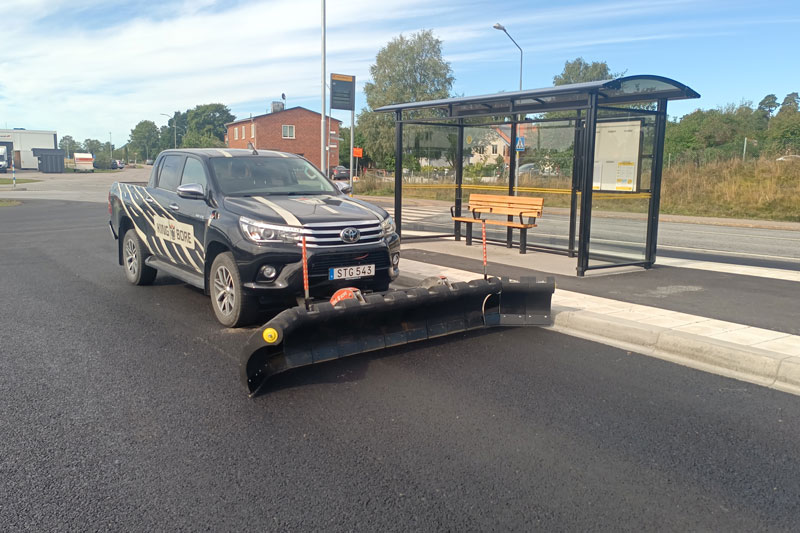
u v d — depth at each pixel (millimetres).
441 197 14719
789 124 31469
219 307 6508
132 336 6180
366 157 60719
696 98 9117
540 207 10625
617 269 9648
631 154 9484
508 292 6477
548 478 3424
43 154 74250
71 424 4113
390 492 3275
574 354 5652
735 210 22594
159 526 2963
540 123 11234
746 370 5195
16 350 5691
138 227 8500
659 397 4625
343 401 4523
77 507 3123
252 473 3473
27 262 10742
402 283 8695
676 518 3049
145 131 159125
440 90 53719
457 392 4703
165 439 3896
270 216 6031
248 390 4555
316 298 6105
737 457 3688
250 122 68375
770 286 8281
